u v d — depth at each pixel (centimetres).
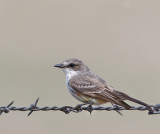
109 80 1745
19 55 1936
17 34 2158
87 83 1035
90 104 996
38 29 2231
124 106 938
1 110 932
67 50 2047
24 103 1572
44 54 1980
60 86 1691
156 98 1617
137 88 1667
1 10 2331
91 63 1916
